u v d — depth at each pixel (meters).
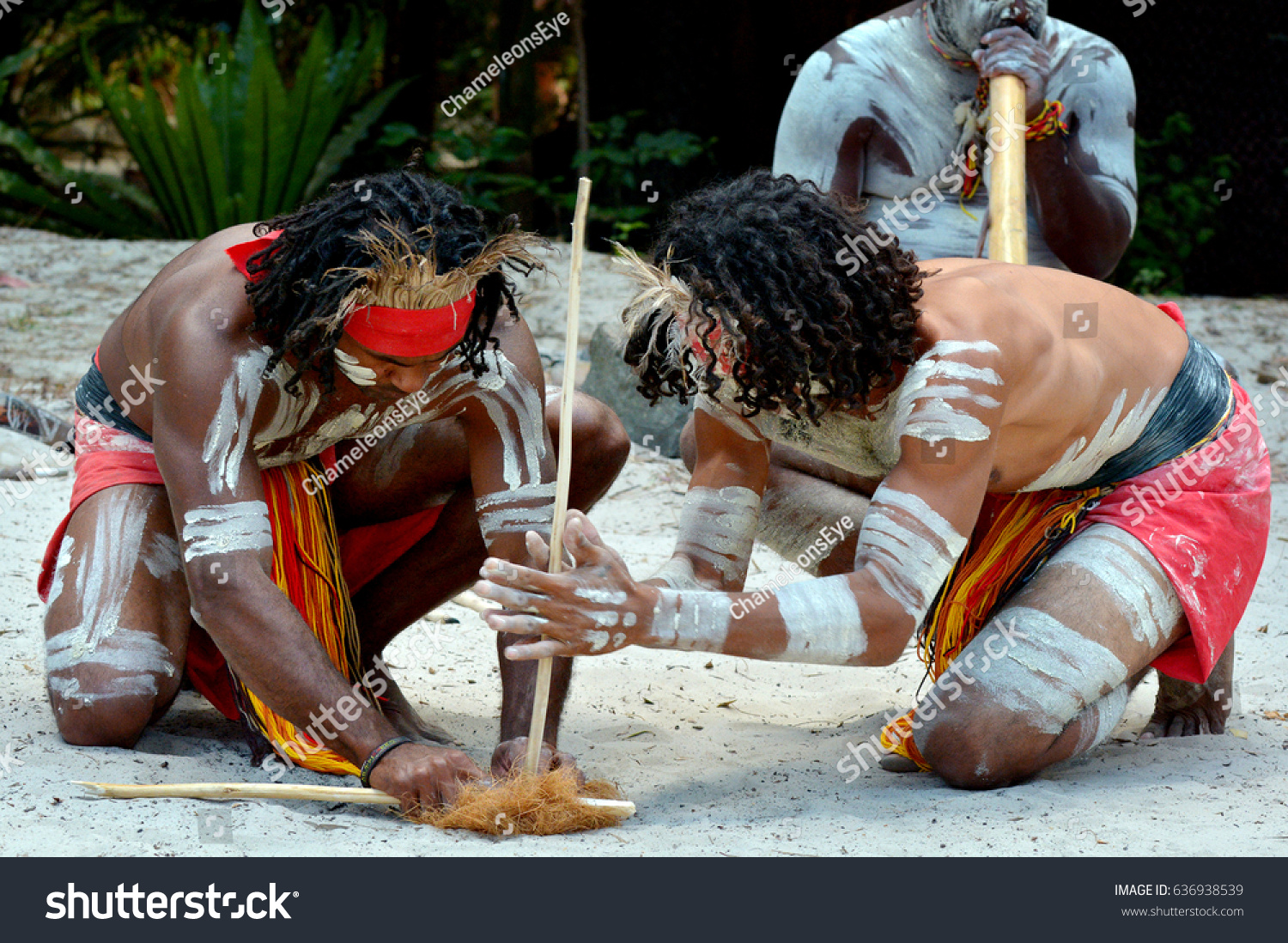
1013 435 4.90
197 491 4.61
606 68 21.48
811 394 4.64
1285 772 5.21
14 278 15.30
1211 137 20.47
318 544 5.42
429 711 6.16
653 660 7.16
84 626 5.11
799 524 6.08
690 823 4.63
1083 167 7.68
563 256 17.52
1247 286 20.77
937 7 7.50
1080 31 7.83
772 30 21.41
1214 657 5.24
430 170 19.73
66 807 4.41
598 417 5.65
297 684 4.55
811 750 5.68
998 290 4.89
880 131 7.75
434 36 22.47
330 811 4.62
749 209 4.37
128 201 20.30
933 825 4.55
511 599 4.20
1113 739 5.76
